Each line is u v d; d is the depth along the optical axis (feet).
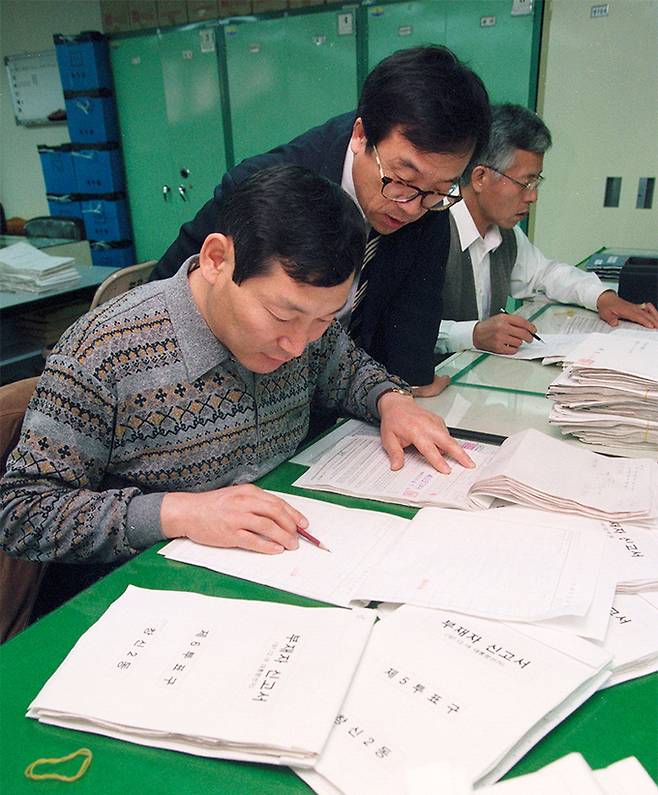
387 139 3.12
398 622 2.07
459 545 2.47
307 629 2.04
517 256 6.03
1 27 15.16
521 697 1.76
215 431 3.01
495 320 5.07
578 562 2.31
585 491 2.75
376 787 1.54
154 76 12.56
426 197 3.30
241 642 2.01
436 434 3.28
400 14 9.39
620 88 6.80
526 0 7.47
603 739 1.71
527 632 2.00
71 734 1.77
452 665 1.88
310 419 3.98
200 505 2.64
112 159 13.70
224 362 2.93
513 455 3.00
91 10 13.55
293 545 2.56
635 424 3.32
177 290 2.90
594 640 1.98
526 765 1.63
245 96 11.65
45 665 2.03
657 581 2.22
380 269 4.09
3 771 1.67
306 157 3.83
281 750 1.63
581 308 5.99
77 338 2.81
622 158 6.77
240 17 11.07
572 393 3.49
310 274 2.27
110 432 2.88
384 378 3.73
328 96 10.80
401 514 2.84
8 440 3.10
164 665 1.93
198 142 12.60
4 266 9.23
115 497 2.70
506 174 5.03
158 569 2.46
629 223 6.99
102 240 14.57
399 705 1.76
